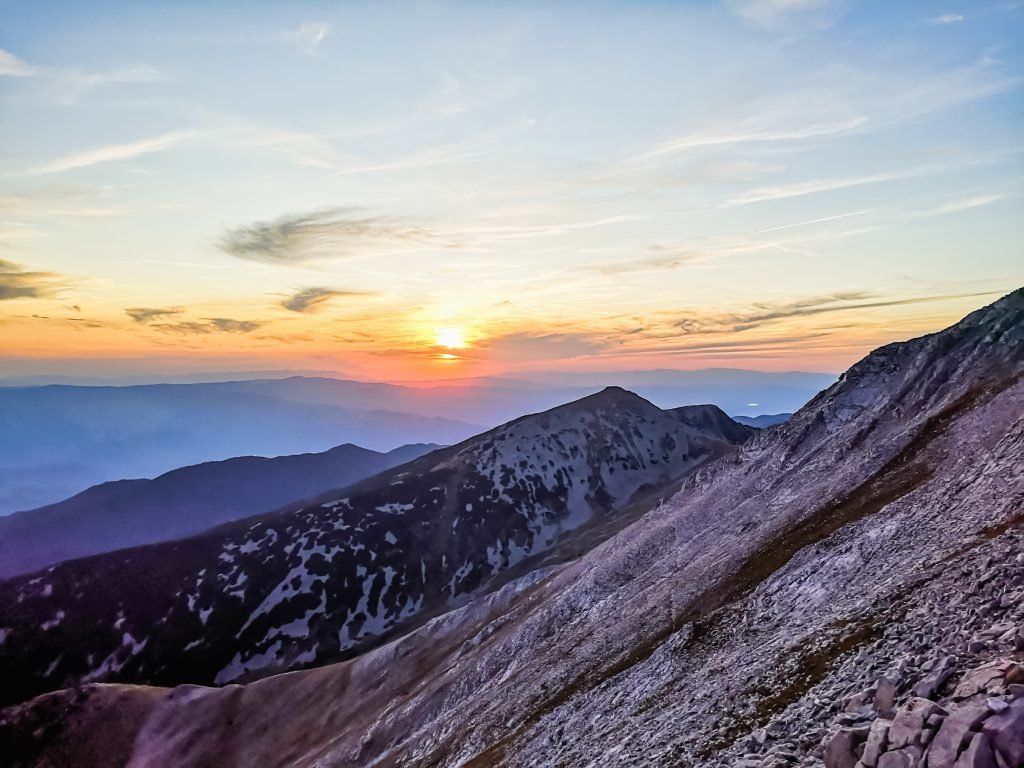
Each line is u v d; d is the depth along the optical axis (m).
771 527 54.91
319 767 75.88
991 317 67.12
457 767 47.91
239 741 97.69
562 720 41.50
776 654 27.16
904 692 15.74
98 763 100.19
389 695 90.38
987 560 21.94
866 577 31.77
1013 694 12.22
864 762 13.34
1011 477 31.36
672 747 23.77
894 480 48.31
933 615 20.45
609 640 53.28
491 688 63.69
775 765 15.98
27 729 104.69
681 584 54.84
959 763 11.30
